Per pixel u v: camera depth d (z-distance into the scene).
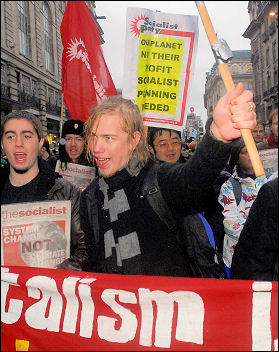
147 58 1.78
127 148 1.27
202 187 1.07
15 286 1.39
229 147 1.03
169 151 1.95
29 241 1.40
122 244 1.24
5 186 1.57
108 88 2.07
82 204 1.38
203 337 1.21
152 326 1.25
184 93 1.77
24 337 1.38
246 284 1.16
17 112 1.52
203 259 1.28
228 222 1.67
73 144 2.35
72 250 1.55
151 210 1.21
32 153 1.50
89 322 1.31
